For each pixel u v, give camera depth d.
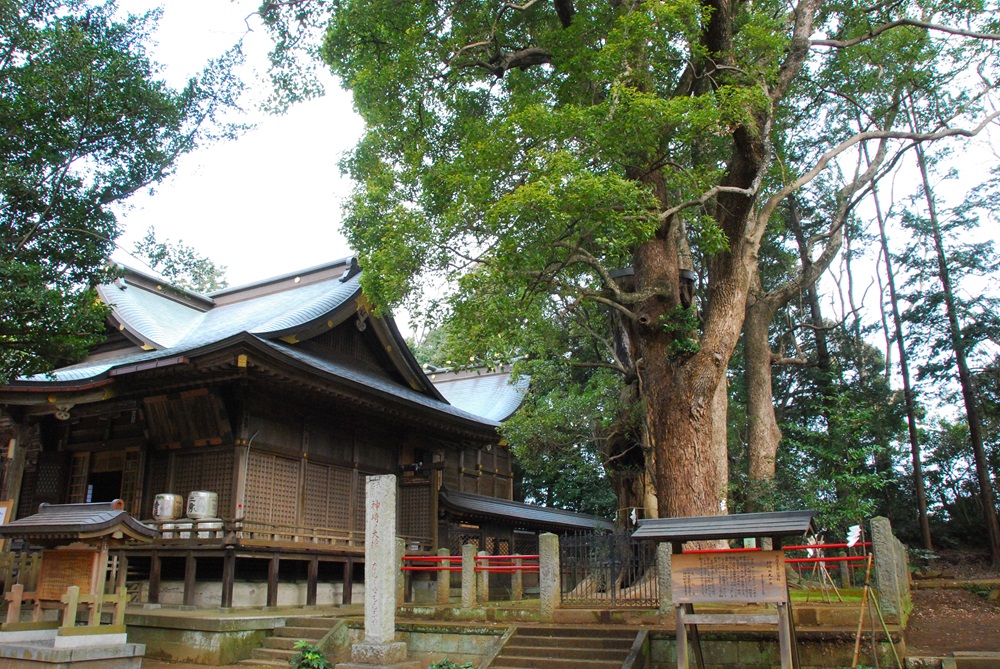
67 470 17.52
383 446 20.61
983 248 24.58
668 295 13.50
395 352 21.92
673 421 12.87
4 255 11.20
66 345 11.66
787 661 7.06
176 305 22.98
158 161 12.47
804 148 22.80
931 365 25.06
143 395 16.11
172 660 12.32
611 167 11.67
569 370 22.33
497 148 11.07
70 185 11.87
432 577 20.06
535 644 10.31
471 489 28.02
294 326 18.11
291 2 14.67
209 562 16.03
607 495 30.66
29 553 13.62
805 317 29.22
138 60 12.24
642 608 10.97
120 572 10.03
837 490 16.09
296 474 17.08
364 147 15.73
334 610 15.47
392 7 14.14
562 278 14.54
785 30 14.84
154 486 16.34
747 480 17.39
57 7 12.05
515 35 16.11
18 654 9.05
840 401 17.81
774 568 7.30
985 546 25.30
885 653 8.54
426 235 11.59
